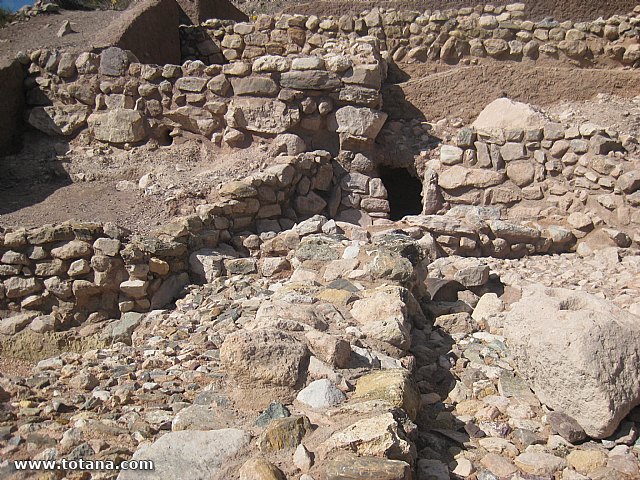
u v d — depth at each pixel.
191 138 8.37
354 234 6.38
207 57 10.90
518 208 7.78
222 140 8.25
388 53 9.96
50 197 7.18
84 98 8.44
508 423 3.59
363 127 8.00
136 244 5.43
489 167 7.92
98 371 4.12
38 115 8.45
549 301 3.76
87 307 5.37
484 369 4.27
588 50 9.98
